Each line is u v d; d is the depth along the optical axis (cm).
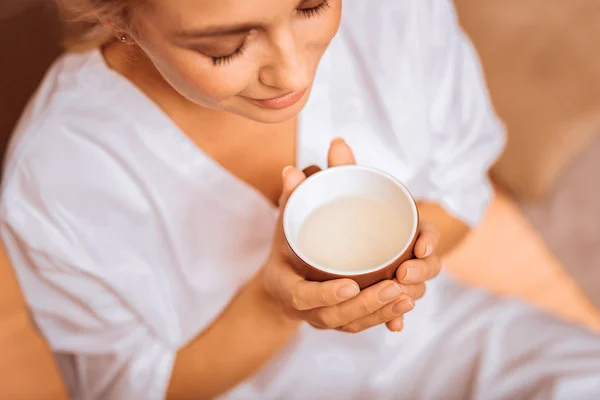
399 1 91
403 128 95
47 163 82
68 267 84
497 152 107
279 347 94
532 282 125
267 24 60
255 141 87
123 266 87
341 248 67
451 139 101
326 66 89
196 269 91
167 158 84
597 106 141
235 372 94
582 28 141
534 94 142
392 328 71
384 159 97
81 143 82
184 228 88
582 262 169
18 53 101
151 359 91
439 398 103
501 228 130
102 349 90
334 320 68
